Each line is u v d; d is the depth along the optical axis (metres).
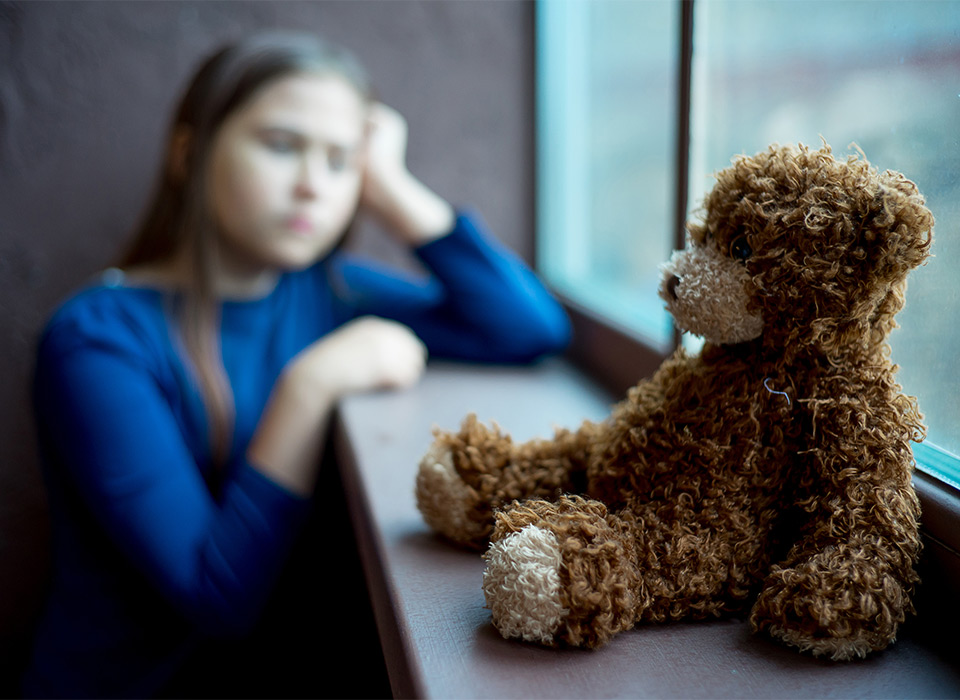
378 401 0.83
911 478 0.38
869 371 0.39
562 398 0.85
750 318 0.39
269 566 0.75
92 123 1.05
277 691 1.15
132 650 0.87
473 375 0.95
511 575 0.36
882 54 0.46
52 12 1.01
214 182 0.85
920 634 0.39
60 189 1.06
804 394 0.39
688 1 0.65
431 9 1.10
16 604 1.14
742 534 0.39
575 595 0.35
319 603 1.15
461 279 0.98
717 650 0.38
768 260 0.38
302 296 1.04
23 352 1.09
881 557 0.35
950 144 0.41
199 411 0.89
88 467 0.74
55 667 0.86
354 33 1.09
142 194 1.08
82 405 0.76
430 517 0.49
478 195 1.17
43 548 1.13
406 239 1.02
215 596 0.72
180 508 0.74
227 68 0.84
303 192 0.85
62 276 1.08
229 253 0.91
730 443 0.39
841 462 0.38
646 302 0.87
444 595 0.43
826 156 0.38
